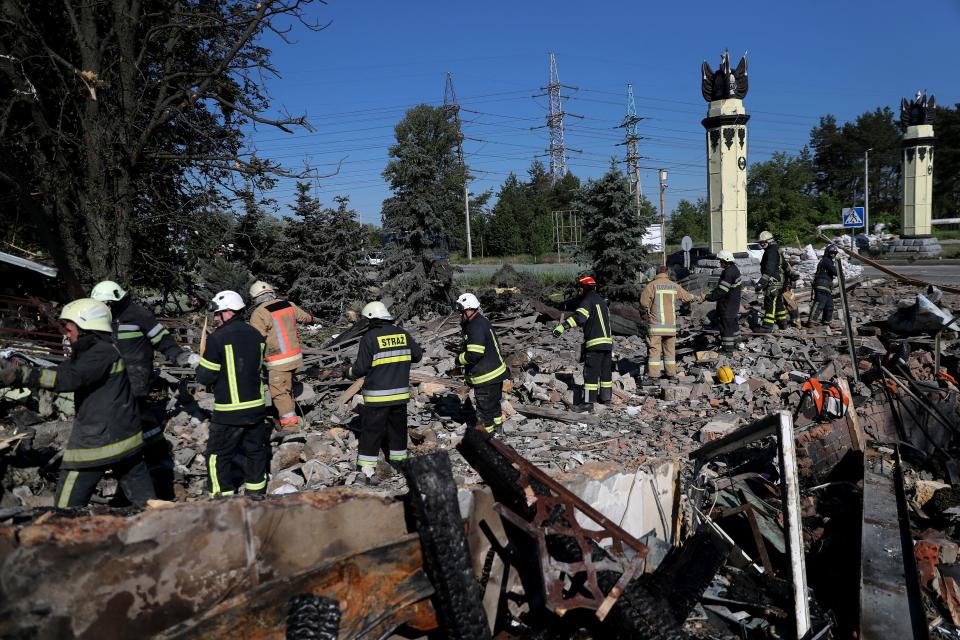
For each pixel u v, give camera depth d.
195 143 15.16
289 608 3.15
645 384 10.15
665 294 10.20
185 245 14.87
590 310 8.61
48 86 13.52
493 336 7.36
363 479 6.12
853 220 29.92
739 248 21.98
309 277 20.27
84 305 4.32
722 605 4.60
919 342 9.86
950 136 64.69
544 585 3.55
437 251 18.78
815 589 4.71
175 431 7.16
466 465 6.54
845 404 6.04
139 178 13.59
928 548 4.73
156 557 2.95
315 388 9.37
